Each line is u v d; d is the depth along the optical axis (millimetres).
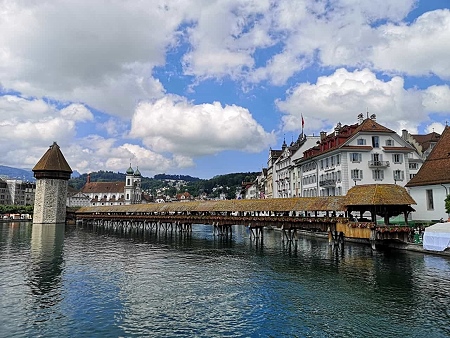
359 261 30172
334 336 14859
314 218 39594
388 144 54781
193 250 40531
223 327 15930
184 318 17062
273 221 44375
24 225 88562
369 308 18125
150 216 70375
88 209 94188
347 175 52719
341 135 56000
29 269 28781
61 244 47156
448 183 38156
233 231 76000
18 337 14875
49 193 93562
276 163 88875
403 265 27359
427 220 41000
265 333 15234
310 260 31781
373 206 35312
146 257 35312
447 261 27719
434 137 71375
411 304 18500
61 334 15195
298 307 18516
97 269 28781
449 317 16625
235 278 25109
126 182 167750
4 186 154125
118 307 18703
